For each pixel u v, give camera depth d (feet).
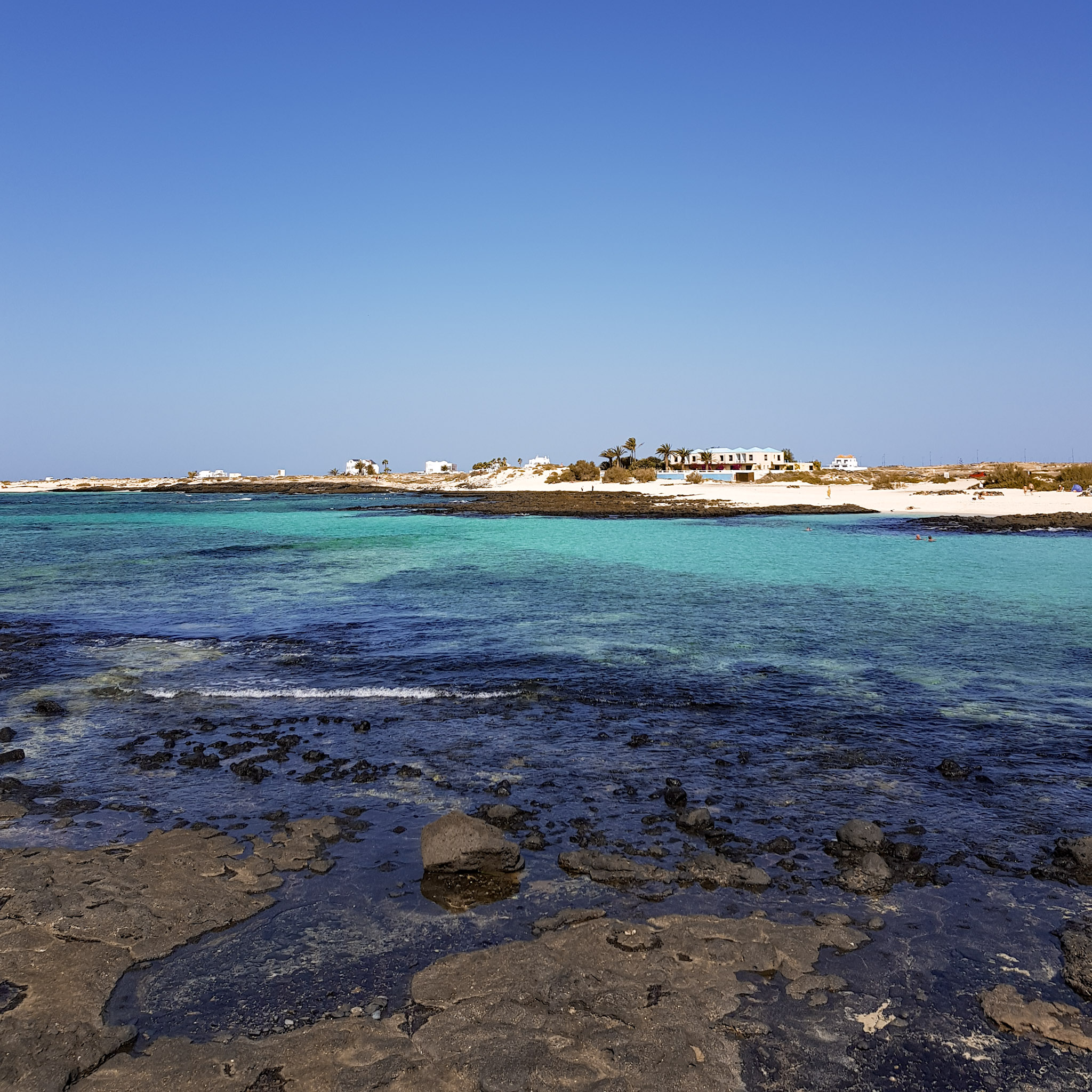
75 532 203.82
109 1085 16.96
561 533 188.85
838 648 61.67
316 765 36.86
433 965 21.07
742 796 33.22
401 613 78.43
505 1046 17.87
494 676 53.42
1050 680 52.06
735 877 25.91
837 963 21.24
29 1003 19.44
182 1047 18.11
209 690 50.21
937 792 33.71
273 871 26.48
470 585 98.48
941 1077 17.29
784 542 160.25
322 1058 17.63
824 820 30.86
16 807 31.86
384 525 225.15
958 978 20.75
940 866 27.07
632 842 28.84
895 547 148.25
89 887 25.20
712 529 198.29
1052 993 20.15
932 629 68.85
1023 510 232.94
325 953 21.85
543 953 21.43
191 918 23.48
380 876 26.23
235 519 257.34
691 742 39.99
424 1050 17.85
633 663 56.75
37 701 47.93
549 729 42.01
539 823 30.50
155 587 99.14
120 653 61.31
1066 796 33.24
